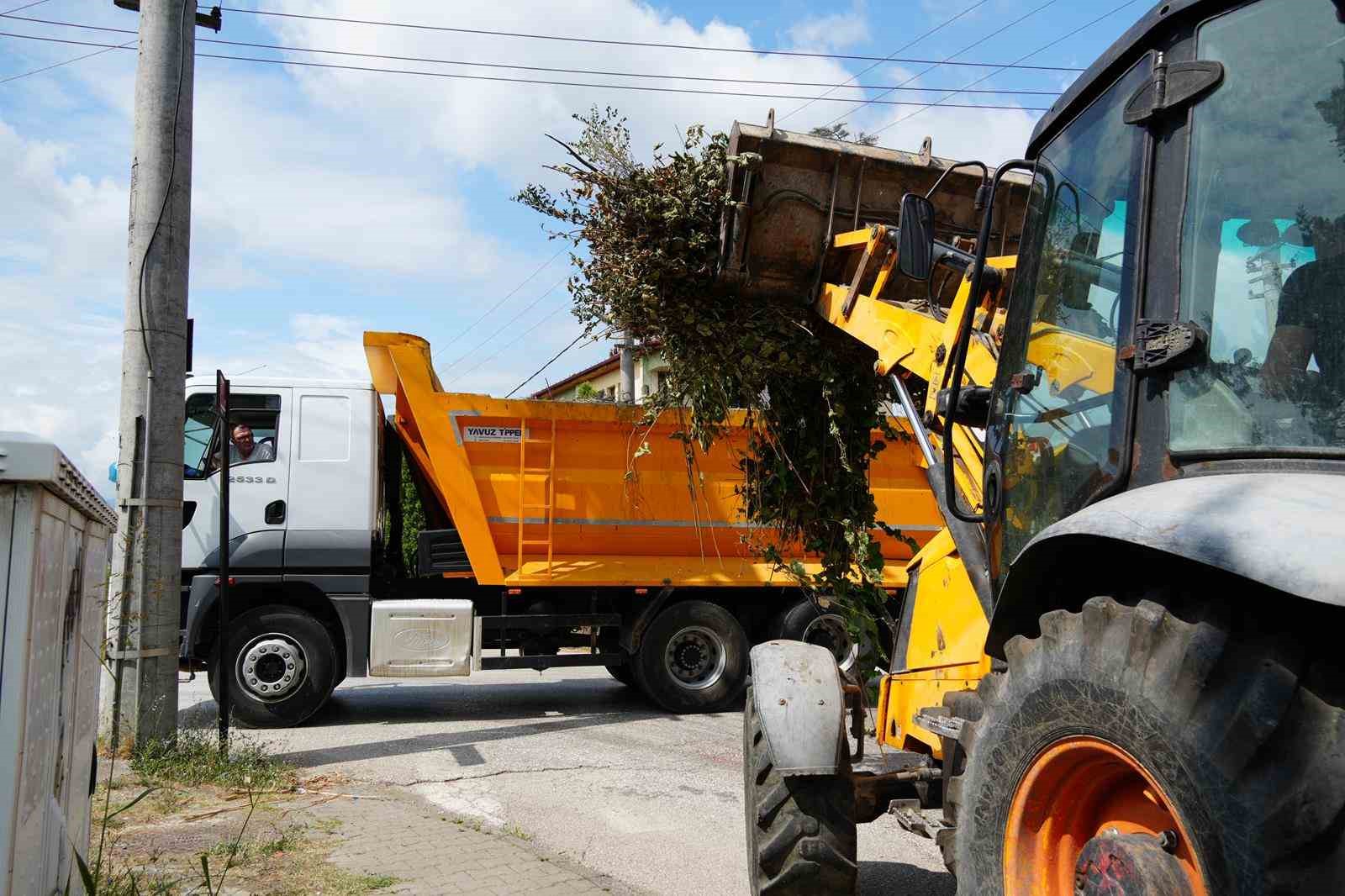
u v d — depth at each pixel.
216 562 8.77
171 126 7.00
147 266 6.90
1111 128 2.74
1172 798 1.88
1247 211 2.28
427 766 7.22
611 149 5.63
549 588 9.59
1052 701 2.25
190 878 4.39
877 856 5.29
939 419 4.23
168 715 6.81
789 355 5.43
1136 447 2.46
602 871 4.94
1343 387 2.06
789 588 9.79
